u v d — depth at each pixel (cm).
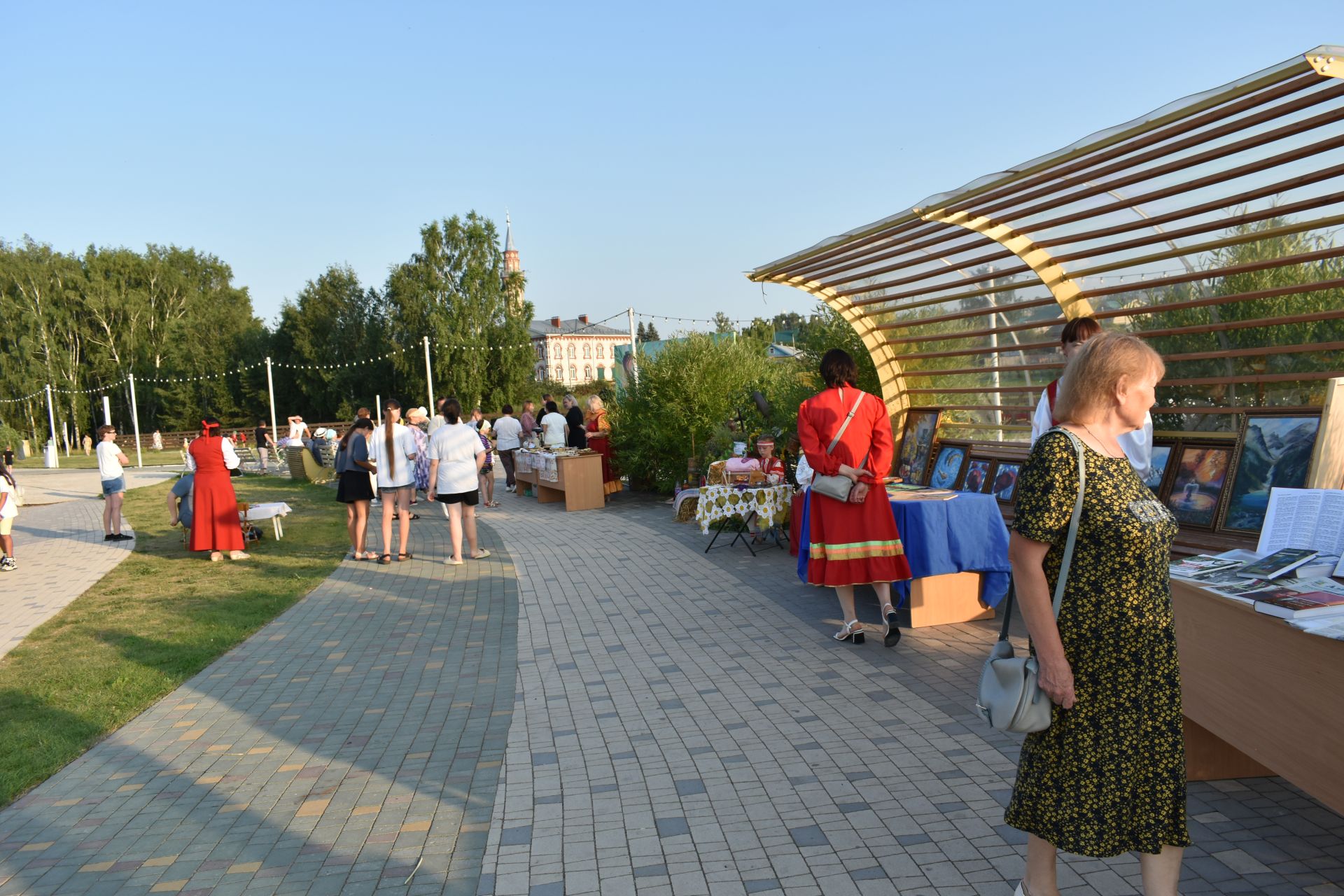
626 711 506
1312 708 270
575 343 9975
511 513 1510
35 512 2008
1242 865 300
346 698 569
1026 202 571
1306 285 511
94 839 384
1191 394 638
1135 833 242
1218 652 319
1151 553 238
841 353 597
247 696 584
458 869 340
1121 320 670
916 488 700
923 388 934
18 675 654
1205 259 577
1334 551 334
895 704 483
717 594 787
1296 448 527
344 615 812
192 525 1179
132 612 859
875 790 380
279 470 3044
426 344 4294
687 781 404
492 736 482
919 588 627
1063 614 241
